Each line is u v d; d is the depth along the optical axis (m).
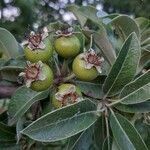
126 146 0.20
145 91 0.20
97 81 0.22
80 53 0.22
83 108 0.19
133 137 0.20
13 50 0.26
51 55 0.21
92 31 0.24
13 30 0.69
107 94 0.22
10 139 0.24
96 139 0.22
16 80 0.23
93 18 0.24
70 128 0.19
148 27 0.28
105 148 0.21
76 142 0.22
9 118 0.22
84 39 0.22
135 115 0.23
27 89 0.22
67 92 0.20
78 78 0.21
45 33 0.21
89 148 0.22
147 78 0.20
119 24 0.24
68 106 0.19
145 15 0.93
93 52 0.21
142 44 0.26
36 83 0.20
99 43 0.24
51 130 0.18
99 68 0.21
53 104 0.20
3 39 0.25
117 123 0.21
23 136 0.24
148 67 0.25
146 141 0.23
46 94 0.22
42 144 0.29
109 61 0.24
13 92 0.23
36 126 0.18
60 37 0.21
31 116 0.24
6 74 0.23
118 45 0.25
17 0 0.68
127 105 0.21
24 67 0.22
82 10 0.24
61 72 0.22
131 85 0.21
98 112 0.21
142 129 0.23
